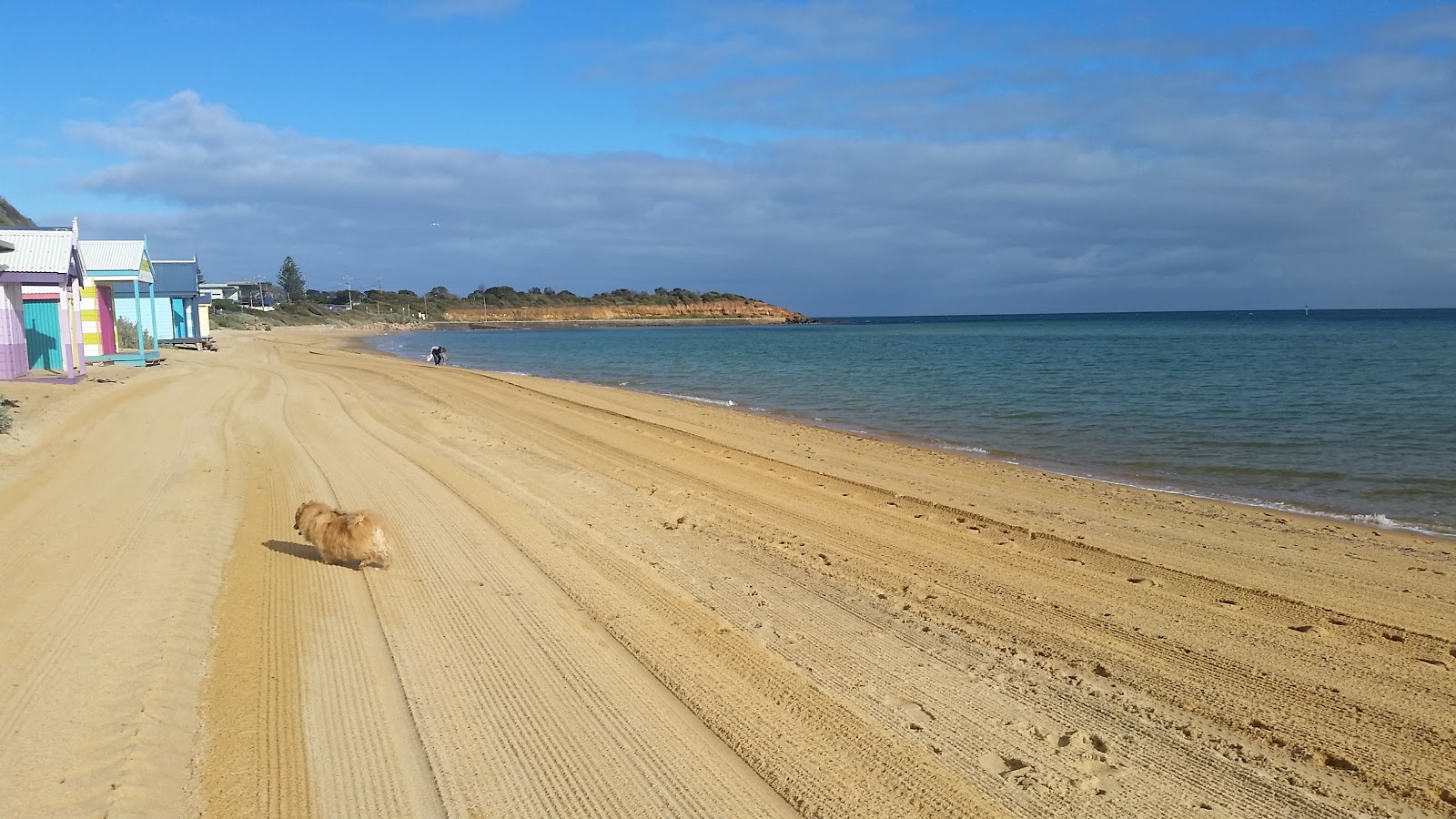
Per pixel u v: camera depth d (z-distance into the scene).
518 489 12.30
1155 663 6.55
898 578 8.64
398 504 10.91
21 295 21.14
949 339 84.62
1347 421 20.92
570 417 21.38
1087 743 5.29
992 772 4.91
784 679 6.09
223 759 4.71
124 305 39.06
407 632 6.70
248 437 15.44
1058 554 9.65
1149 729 5.49
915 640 6.94
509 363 49.94
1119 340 76.00
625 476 13.71
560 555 8.97
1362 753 5.21
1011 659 6.60
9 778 4.30
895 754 5.08
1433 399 25.28
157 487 10.83
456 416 20.64
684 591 7.98
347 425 17.91
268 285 159.75
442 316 157.12
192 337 44.88
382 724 5.21
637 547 9.46
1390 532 10.98
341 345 63.06
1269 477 14.73
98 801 4.16
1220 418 22.05
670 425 20.38
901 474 14.54
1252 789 4.79
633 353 61.59
